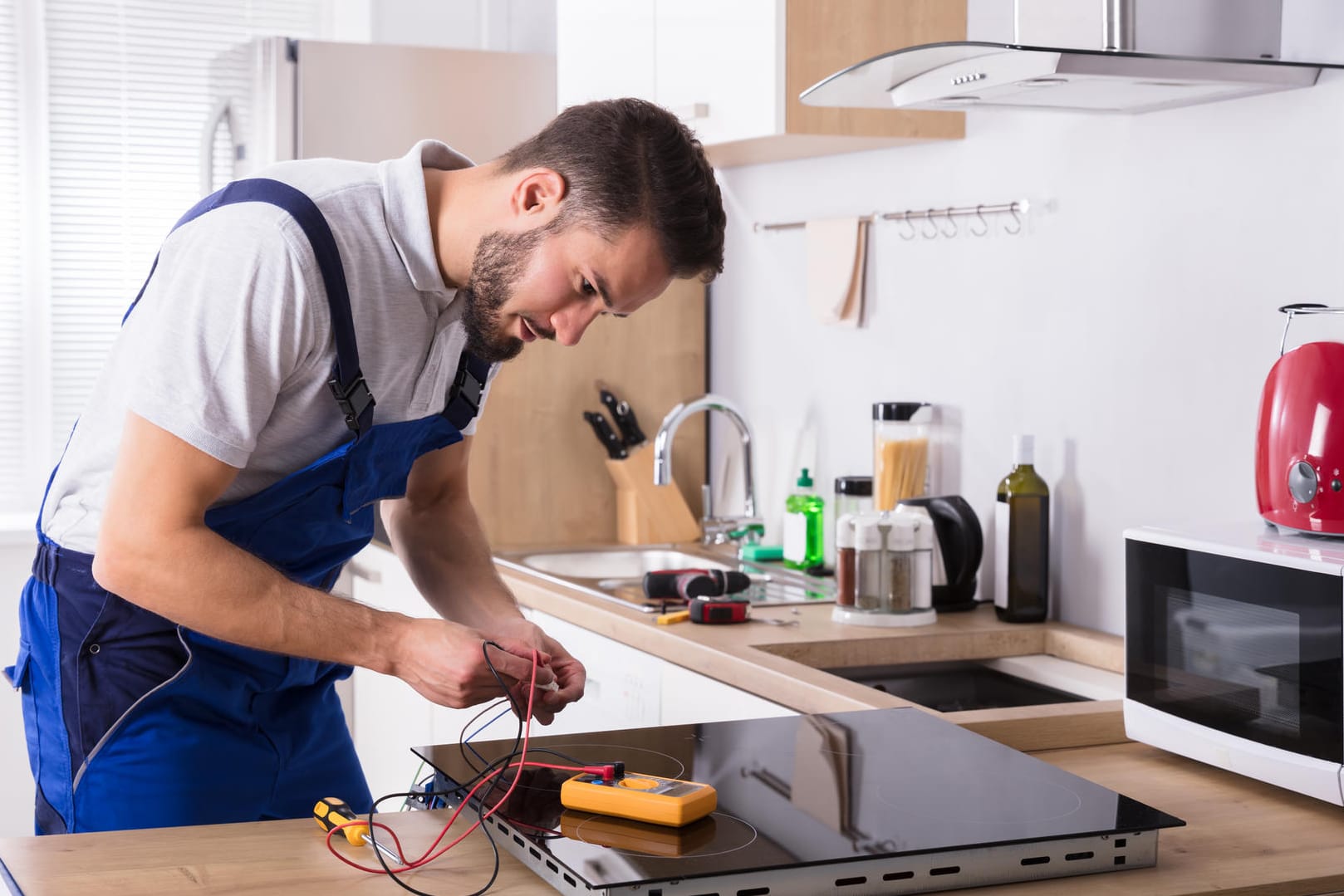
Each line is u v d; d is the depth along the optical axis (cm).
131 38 369
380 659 131
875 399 265
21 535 343
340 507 153
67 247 367
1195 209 192
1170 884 109
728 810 114
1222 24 170
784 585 257
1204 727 145
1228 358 188
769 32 230
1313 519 146
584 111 133
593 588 251
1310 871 113
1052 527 221
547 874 104
